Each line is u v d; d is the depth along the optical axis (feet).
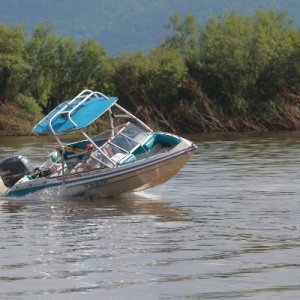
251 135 377.91
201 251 125.08
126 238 134.72
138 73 450.30
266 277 110.52
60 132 176.35
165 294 104.22
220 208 161.79
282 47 454.81
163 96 448.24
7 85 457.27
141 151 179.32
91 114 178.19
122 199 175.32
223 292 104.42
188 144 176.35
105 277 111.86
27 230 142.72
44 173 181.06
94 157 177.17
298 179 200.13
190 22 491.72
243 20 473.67
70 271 114.83
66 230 142.20
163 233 138.21
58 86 478.18
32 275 113.09
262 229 140.26
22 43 467.52
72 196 176.65
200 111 437.17
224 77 450.71
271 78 455.22
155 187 191.42
